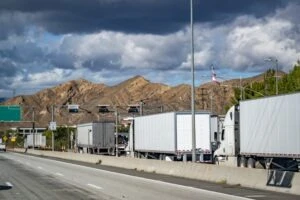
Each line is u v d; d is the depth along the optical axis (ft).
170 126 167.94
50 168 162.91
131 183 100.17
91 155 213.66
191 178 112.98
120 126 427.33
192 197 72.90
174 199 70.38
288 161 126.11
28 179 112.68
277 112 121.08
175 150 164.66
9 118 317.42
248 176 90.33
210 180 103.81
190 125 165.78
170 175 125.29
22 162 211.61
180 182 102.12
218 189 85.61
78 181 106.11
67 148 465.47
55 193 79.92
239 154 146.82
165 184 97.35
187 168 117.60
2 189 87.66
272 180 82.74
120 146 294.46
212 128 166.81
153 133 183.83
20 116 318.86
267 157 128.16
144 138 194.08
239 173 93.71
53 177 119.34
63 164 193.06
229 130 151.94
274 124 122.52
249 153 134.82
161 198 71.77
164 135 173.17
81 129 313.53
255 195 74.90
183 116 165.78
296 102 113.70
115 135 296.30
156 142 180.75
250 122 134.41
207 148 165.58
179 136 165.37
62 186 93.40
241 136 139.44
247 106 135.95
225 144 154.10
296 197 71.72
